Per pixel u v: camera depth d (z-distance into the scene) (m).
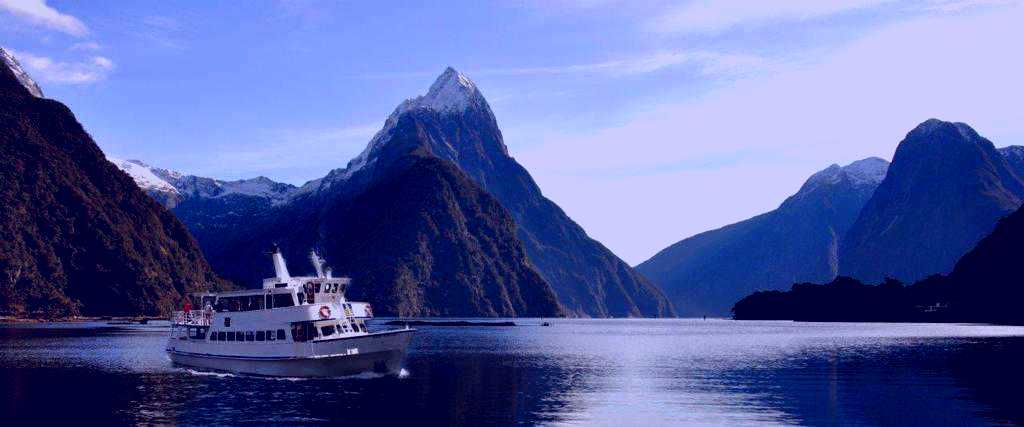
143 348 140.62
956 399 74.56
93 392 77.88
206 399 73.12
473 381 89.44
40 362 111.00
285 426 61.06
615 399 75.06
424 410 68.12
